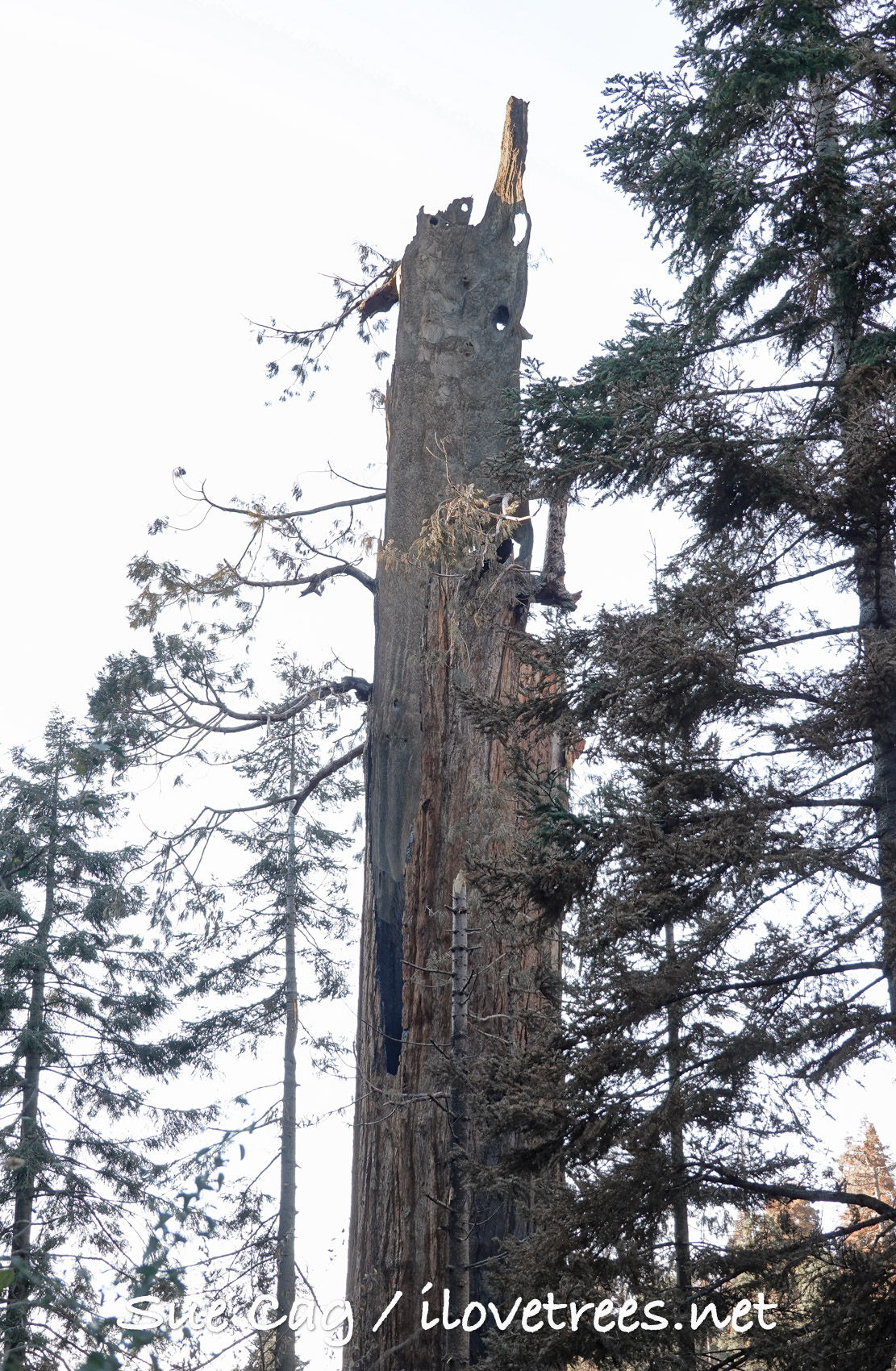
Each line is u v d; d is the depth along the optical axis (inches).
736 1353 319.0
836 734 345.7
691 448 357.7
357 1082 659.4
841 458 349.4
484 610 701.3
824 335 442.9
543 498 442.9
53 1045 848.3
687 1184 338.3
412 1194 597.3
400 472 748.0
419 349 771.4
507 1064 370.6
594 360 483.5
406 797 676.7
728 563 384.2
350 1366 576.1
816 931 350.9
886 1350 287.6
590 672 378.6
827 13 395.9
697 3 437.1
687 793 348.5
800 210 410.0
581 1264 326.0
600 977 354.6
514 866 371.9
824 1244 320.8
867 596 379.9
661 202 451.2
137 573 841.5
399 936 652.7
